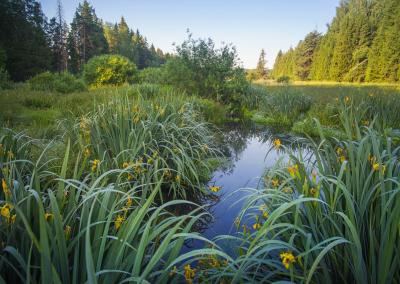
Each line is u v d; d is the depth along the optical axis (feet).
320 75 144.66
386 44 106.32
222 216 11.56
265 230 5.12
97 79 65.41
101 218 5.43
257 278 6.71
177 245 5.25
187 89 39.93
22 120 23.35
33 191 4.66
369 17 129.18
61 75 50.93
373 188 5.85
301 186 6.85
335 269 5.85
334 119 29.17
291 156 6.99
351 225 4.84
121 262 5.10
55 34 146.92
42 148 13.00
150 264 4.42
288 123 33.73
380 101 25.09
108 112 14.57
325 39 145.38
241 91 42.11
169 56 43.06
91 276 3.78
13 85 53.31
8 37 103.91
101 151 12.17
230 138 27.35
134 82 68.33
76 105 27.14
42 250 3.98
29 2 132.36
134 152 11.34
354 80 124.36
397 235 5.40
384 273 4.97
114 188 6.94
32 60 105.50
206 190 14.21
